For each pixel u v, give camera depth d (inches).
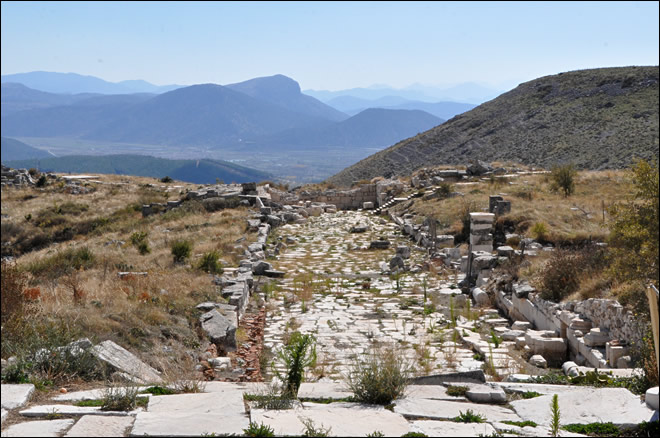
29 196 2207.2
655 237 529.3
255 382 398.9
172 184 2487.7
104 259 908.6
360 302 754.8
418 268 931.3
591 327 502.9
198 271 807.7
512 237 964.6
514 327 603.5
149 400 286.4
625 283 516.7
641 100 3440.0
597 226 975.0
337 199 1768.0
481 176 1779.0
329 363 470.3
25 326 410.3
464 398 306.8
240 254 997.8
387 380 305.0
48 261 891.4
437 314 675.4
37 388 310.3
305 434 239.9
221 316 563.8
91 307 510.9
